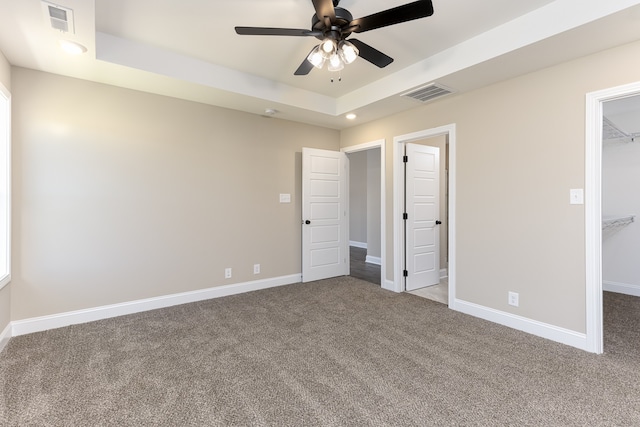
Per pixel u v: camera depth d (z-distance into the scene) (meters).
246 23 2.47
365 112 4.08
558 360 2.34
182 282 3.66
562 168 2.63
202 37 2.70
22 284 2.79
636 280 4.03
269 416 1.74
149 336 2.77
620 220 3.94
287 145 4.52
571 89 2.58
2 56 2.50
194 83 3.12
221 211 3.93
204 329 2.93
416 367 2.25
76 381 2.06
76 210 3.04
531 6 2.25
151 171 3.44
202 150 3.77
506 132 2.99
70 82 2.98
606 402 1.85
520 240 2.91
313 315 3.30
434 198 4.64
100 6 2.25
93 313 3.12
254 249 4.23
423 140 4.62
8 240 2.66
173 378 2.11
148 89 3.29
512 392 1.96
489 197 3.14
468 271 3.33
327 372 2.19
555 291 2.68
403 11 1.79
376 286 4.47
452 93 3.36
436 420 1.71
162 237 3.52
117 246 3.25
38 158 2.85
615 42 2.28
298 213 4.67
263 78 3.57
